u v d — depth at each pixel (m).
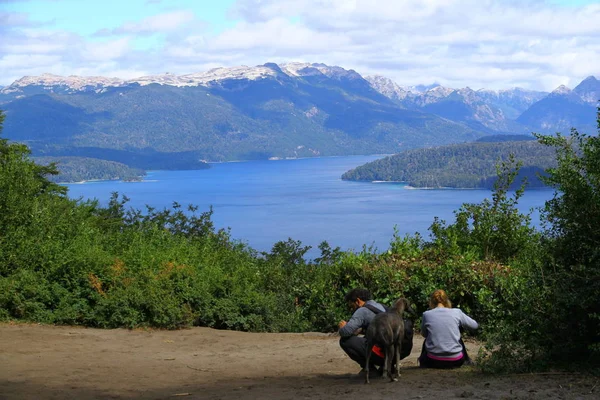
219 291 12.93
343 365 8.36
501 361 6.78
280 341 10.70
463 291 10.59
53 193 21.61
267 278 15.41
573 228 6.86
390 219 174.88
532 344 6.75
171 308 11.49
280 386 6.63
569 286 6.59
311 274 15.73
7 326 10.57
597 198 6.75
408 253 12.01
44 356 8.30
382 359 6.87
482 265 10.89
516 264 10.99
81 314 11.38
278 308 13.23
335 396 5.84
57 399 5.80
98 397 5.96
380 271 11.50
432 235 13.78
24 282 11.34
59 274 11.78
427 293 10.80
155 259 13.10
